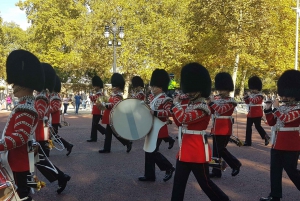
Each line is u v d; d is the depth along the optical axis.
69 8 32.84
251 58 25.56
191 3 27.41
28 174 3.87
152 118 5.98
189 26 27.61
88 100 28.28
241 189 5.79
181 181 4.39
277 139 5.04
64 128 13.92
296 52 24.56
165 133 6.23
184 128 4.40
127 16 25.00
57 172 5.13
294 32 28.75
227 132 6.45
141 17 26.16
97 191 5.68
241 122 16.91
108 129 8.82
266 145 9.96
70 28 31.23
